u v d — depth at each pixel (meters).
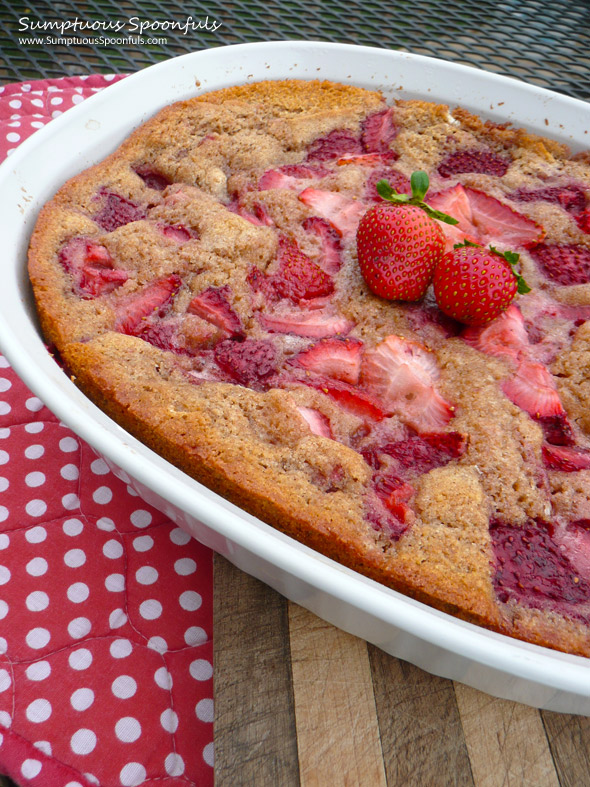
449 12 0.54
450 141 0.40
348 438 0.31
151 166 0.39
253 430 0.31
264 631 0.31
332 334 0.33
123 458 0.28
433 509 0.30
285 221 0.36
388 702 0.30
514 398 0.32
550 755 0.29
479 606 0.28
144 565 0.32
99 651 0.31
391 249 0.32
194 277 0.34
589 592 0.29
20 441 0.34
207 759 0.30
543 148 0.39
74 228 0.35
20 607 0.31
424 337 0.33
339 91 0.41
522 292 0.32
